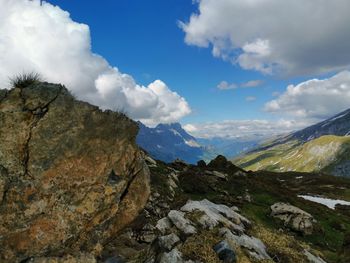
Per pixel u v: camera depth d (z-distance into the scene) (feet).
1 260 43.04
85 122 48.78
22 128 44.62
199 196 171.94
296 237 151.12
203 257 55.01
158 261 54.85
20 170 44.32
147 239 89.66
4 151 43.70
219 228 64.64
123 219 55.93
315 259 69.82
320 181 467.52
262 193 199.31
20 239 44.19
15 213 43.80
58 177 46.80
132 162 55.52
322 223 175.83
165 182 165.58
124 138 53.47
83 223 49.65
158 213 130.11
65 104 47.19
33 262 44.52
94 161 49.98
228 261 55.52
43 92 46.06
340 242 154.40
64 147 47.09
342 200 324.60
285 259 64.85
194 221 66.03
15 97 45.03
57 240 46.88
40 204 45.42
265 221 160.04
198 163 247.09
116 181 53.01
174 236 59.31
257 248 63.36
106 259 62.54
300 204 201.57
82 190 49.19
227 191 191.01
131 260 60.70
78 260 48.39
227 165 242.17
